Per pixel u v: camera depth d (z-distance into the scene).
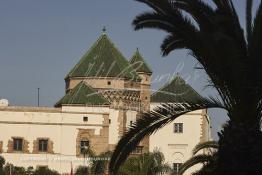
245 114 28.36
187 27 27.84
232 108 28.58
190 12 28.61
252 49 28.03
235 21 28.58
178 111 29.30
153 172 84.75
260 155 27.88
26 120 131.50
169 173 93.19
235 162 27.97
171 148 137.88
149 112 29.42
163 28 28.95
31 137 131.25
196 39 27.61
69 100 133.38
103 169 98.56
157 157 87.69
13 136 131.00
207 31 28.41
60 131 132.12
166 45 30.23
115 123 138.12
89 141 132.38
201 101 29.14
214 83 28.58
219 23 28.20
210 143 49.09
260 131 28.55
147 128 29.44
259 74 27.67
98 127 132.88
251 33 28.53
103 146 132.62
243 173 27.88
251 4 28.84
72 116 132.62
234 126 28.23
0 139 130.50
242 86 27.77
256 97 28.03
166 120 29.34
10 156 130.00
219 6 29.00
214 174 29.62
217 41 26.84
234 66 27.47
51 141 131.62
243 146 27.94
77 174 120.12
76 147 131.88
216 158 30.52
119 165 30.31
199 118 138.00
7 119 131.12
